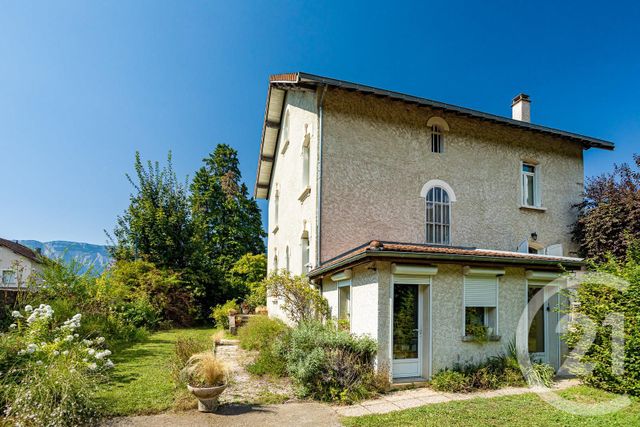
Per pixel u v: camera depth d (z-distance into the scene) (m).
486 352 8.85
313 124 12.23
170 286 21.98
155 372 8.92
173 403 6.57
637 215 12.50
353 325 9.10
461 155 13.62
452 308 8.68
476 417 6.10
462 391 7.70
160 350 12.35
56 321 9.78
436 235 12.80
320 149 11.55
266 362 9.23
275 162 21.80
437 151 13.50
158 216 23.70
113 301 14.77
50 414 5.18
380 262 8.09
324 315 10.88
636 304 7.54
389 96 11.60
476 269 8.86
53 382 5.68
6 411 5.38
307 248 13.60
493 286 9.25
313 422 5.86
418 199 12.63
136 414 6.09
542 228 14.57
